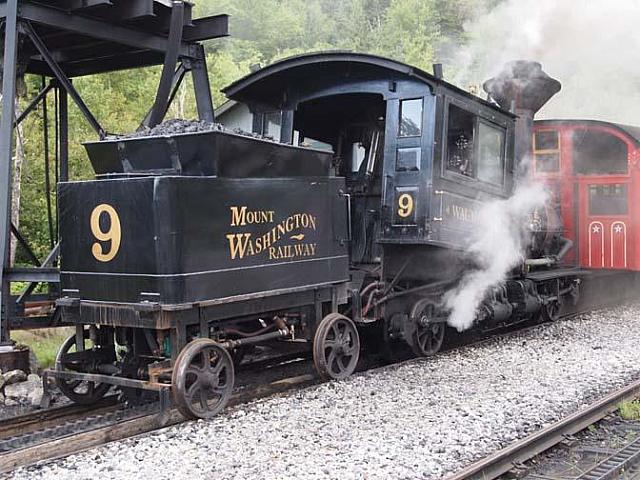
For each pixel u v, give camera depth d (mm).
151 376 6344
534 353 9406
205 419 6445
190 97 26250
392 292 9133
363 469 5004
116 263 6535
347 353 8266
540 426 6238
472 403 6793
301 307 7922
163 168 6730
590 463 5586
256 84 9547
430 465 5074
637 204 13047
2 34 8805
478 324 11133
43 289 15586
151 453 5480
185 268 6305
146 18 9094
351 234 9836
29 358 8625
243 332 7453
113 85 23891
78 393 7359
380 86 8930
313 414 6523
